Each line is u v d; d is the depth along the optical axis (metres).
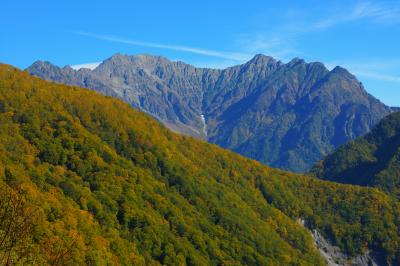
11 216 45.75
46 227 109.31
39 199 127.12
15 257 45.78
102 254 128.75
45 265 49.78
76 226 130.75
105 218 151.25
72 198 149.00
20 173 138.25
